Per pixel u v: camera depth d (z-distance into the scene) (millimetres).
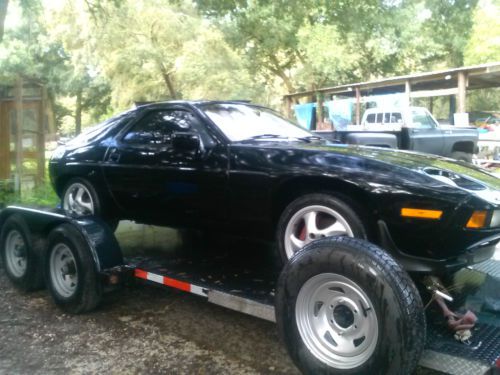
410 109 12656
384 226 3080
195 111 4160
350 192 3240
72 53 28125
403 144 9281
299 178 3400
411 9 20922
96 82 35438
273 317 3199
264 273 3947
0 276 5496
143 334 3932
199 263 4254
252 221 3723
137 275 4211
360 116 16953
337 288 2750
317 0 13102
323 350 2756
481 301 3199
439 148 10375
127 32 24391
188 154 4012
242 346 3701
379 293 2516
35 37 28266
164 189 4164
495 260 4062
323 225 3377
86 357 3562
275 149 3615
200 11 13195
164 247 4785
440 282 3152
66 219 4359
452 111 17672
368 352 2584
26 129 9859
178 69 25125
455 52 26406
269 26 18391
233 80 25438
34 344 3781
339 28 14055
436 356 2619
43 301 4734
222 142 3869
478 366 2500
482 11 24281
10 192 8234
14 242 5039
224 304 3498
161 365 3426
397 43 22562
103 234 4266
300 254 2855
